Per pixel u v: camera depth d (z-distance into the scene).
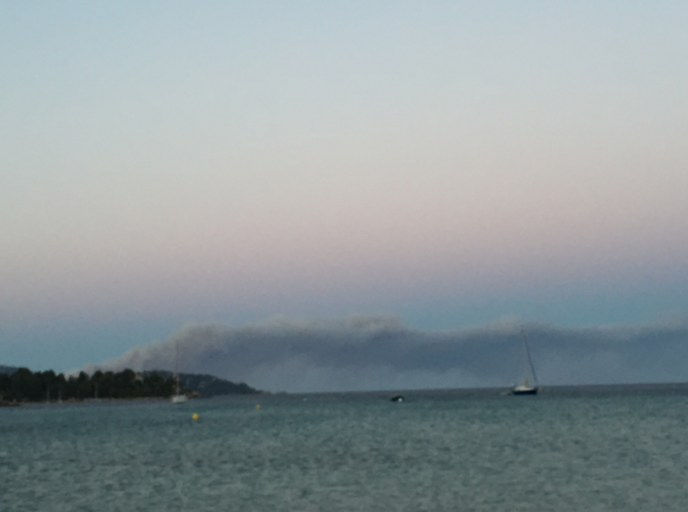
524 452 68.38
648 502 42.34
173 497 47.62
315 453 72.12
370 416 149.25
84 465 67.25
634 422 107.56
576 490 46.50
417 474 54.62
